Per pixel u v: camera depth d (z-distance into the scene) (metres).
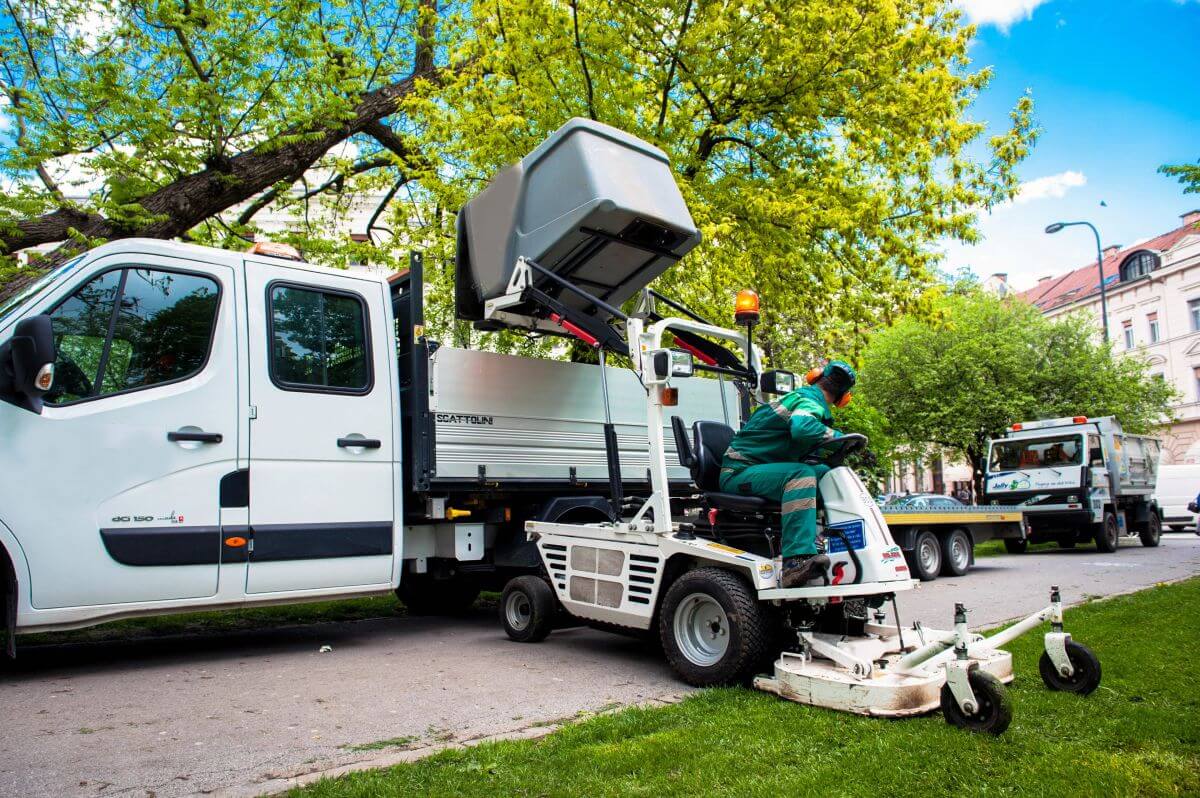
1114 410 26.91
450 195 11.12
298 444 6.16
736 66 10.90
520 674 5.66
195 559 5.62
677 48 10.42
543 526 6.83
